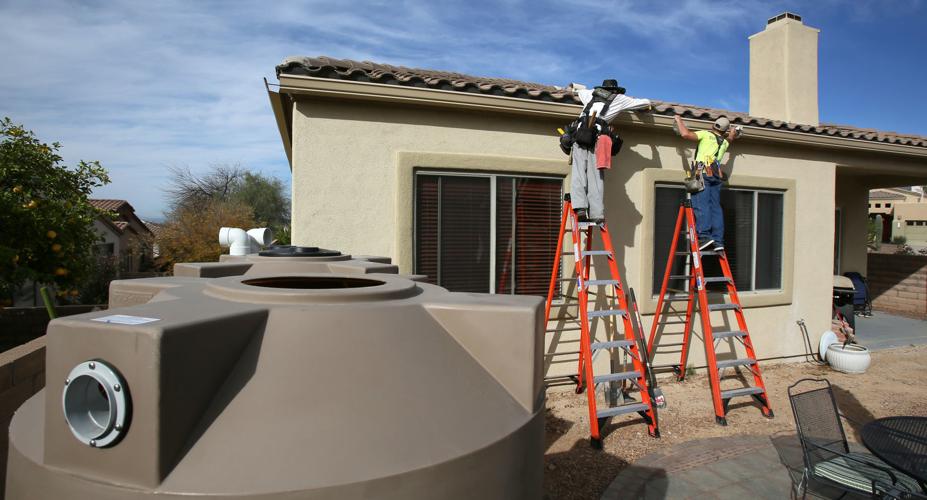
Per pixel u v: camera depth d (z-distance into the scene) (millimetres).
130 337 1156
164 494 1113
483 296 1913
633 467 4348
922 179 10500
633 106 5695
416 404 1403
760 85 9156
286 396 1327
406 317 1634
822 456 3736
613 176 6441
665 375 6867
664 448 4750
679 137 6797
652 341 6410
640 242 6609
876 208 41062
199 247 22172
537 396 1680
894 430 3430
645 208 6582
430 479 1267
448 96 5367
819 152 7855
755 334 7477
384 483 1206
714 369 5543
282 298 1611
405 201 5453
